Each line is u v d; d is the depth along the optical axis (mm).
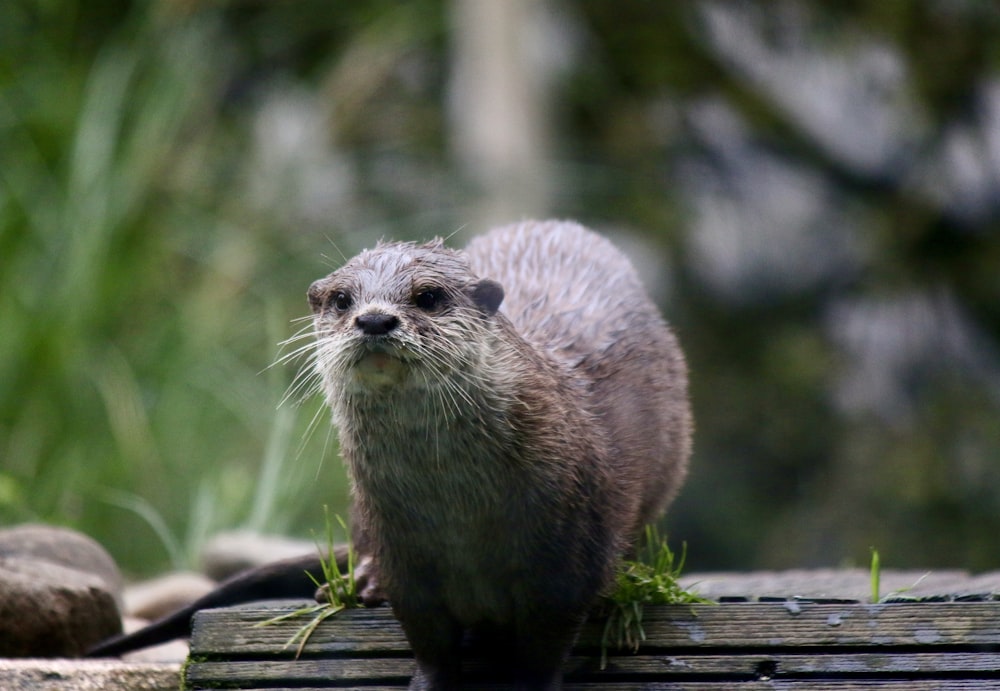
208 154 18203
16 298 14734
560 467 6281
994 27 23109
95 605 8164
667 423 7809
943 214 23516
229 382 15227
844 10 23688
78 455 14047
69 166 15766
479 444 6180
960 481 21125
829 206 24031
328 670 6820
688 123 24266
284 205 17891
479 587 6422
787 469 22156
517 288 7953
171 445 14617
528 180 20359
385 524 6363
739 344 23125
